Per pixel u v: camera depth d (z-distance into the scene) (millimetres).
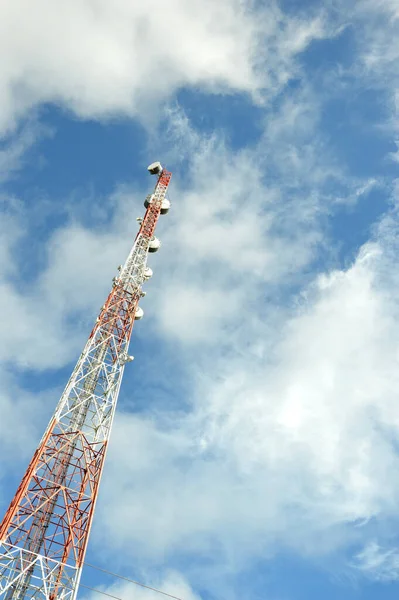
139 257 95062
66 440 66375
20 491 59750
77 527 60562
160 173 114250
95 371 74938
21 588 53375
